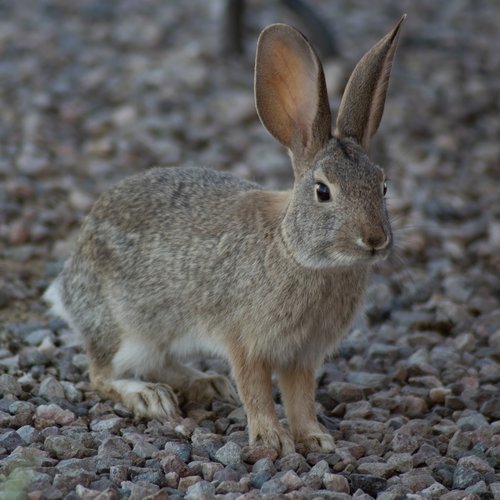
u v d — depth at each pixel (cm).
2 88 2739
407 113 2712
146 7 3584
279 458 1255
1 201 2097
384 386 1516
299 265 1238
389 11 3769
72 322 1488
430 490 1153
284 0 2902
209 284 1318
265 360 1295
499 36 3541
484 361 1597
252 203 1323
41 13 3469
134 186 1442
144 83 2803
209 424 1365
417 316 1758
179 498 1105
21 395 1395
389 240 1175
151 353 1425
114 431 1307
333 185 1191
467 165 2483
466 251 2069
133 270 1388
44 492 1090
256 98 1298
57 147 2405
